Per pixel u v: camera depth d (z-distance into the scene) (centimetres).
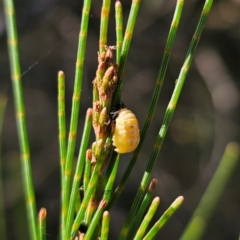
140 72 54
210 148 54
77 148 49
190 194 52
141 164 52
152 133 54
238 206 52
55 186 49
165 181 53
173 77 55
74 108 17
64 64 52
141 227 16
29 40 51
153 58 54
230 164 20
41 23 51
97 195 17
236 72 56
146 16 53
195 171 54
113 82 17
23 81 52
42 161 50
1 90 50
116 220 49
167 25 54
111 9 50
